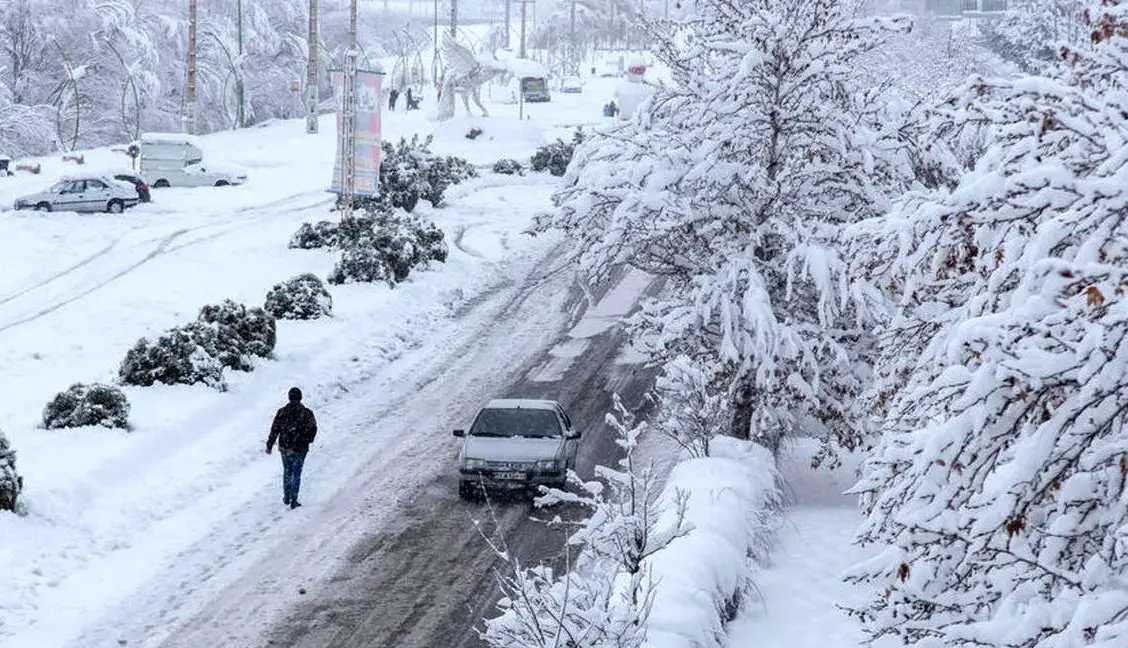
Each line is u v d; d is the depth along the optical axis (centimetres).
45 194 7888
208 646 2566
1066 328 1327
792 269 3472
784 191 3675
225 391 4453
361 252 6344
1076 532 1352
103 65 14138
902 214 1728
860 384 3709
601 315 6122
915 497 1469
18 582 2812
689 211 3706
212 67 15862
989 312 1420
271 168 10662
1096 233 1294
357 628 2658
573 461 3759
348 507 3481
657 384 3506
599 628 1653
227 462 3806
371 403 4622
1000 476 1412
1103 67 1469
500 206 8938
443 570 3006
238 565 3033
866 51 3644
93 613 2719
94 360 4838
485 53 12962
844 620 2520
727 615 2466
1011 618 1378
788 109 3656
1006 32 13775
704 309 3666
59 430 3856
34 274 6300
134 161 10262
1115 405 1309
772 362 3559
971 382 1343
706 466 3238
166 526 3281
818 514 3419
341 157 7200
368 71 7169
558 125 13975
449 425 4381
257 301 5888
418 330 5694
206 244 7081
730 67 3706
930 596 1573
